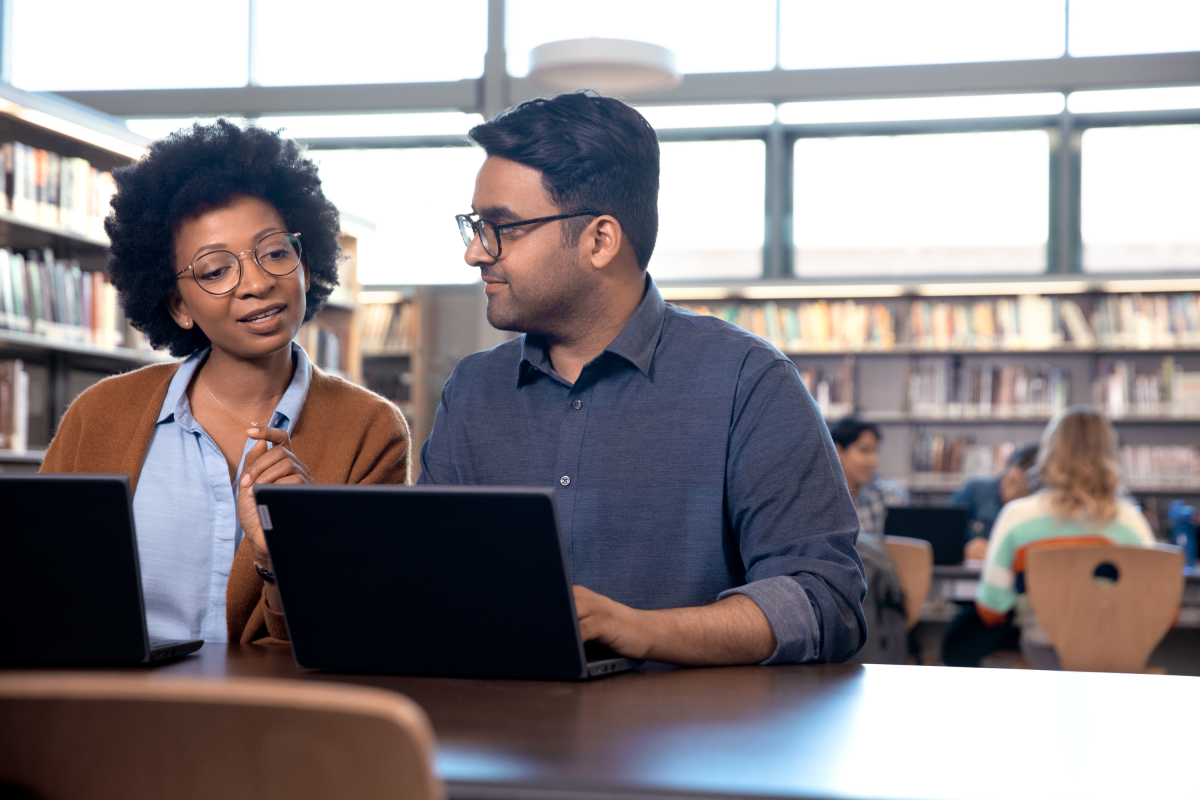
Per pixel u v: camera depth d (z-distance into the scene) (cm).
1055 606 324
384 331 613
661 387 132
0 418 353
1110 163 566
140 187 139
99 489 94
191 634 134
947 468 569
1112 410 554
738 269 598
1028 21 525
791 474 122
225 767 47
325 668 97
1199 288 557
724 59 545
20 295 345
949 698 85
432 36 557
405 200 611
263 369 139
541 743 66
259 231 135
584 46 411
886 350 576
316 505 93
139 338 393
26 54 562
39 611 97
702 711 78
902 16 535
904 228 586
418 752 44
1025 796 57
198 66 562
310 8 562
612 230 127
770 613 106
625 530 129
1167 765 64
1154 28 513
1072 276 552
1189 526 471
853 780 59
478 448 140
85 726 47
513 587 90
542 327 132
